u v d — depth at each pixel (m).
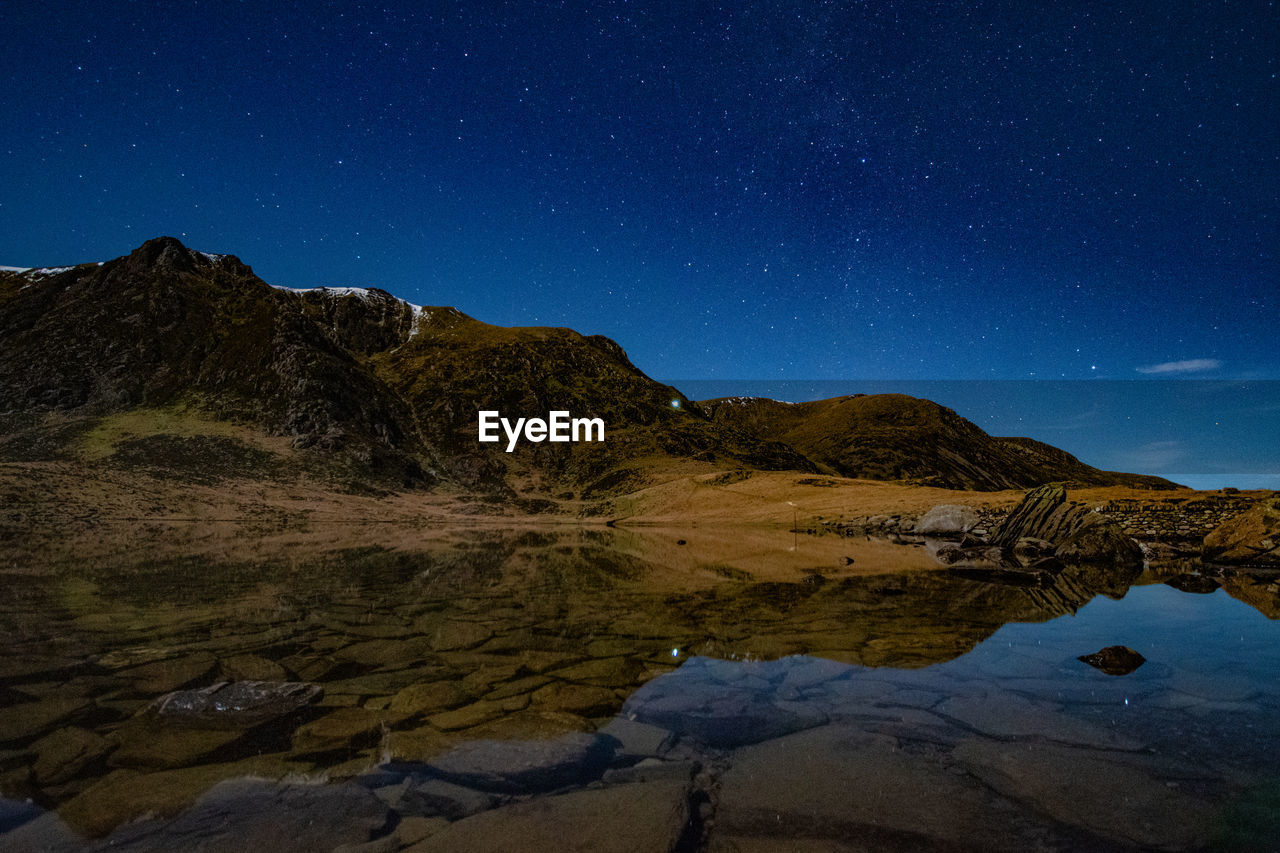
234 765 3.11
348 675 4.73
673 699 4.21
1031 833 2.48
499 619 7.07
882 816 2.64
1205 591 9.56
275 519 38.31
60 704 3.98
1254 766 3.12
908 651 5.54
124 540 21.75
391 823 2.55
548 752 3.31
